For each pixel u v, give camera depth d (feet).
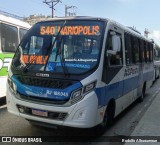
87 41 19.76
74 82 17.88
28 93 18.99
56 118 18.15
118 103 24.56
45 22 21.94
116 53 22.12
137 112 31.53
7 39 30.89
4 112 27.73
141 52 35.19
